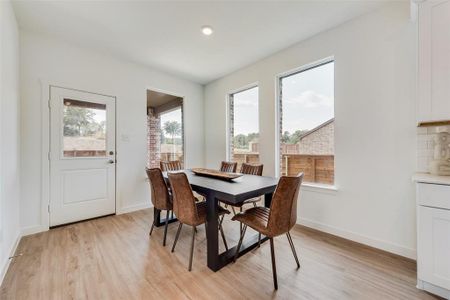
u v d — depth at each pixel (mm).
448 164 1610
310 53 2684
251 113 3711
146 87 3631
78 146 2906
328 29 2492
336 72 2424
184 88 4246
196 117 4477
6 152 1839
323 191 2527
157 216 2734
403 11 1952
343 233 2361
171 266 1835
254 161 3641
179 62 3449
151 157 5988
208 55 3199
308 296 1458
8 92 1924
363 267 1792
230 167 3215
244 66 3602
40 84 2600
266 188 1862
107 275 1704
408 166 1934
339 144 2402
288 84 3084
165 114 5574
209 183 2031
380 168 2100
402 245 1963
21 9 2123
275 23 2383
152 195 2451
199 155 4539
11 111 2045
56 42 2713
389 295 1462
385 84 2062
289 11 2174
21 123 2455
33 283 1596
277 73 3094
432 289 1470
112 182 3217
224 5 2082
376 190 2127
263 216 1812
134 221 2955
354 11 2166
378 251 2059
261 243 2230
